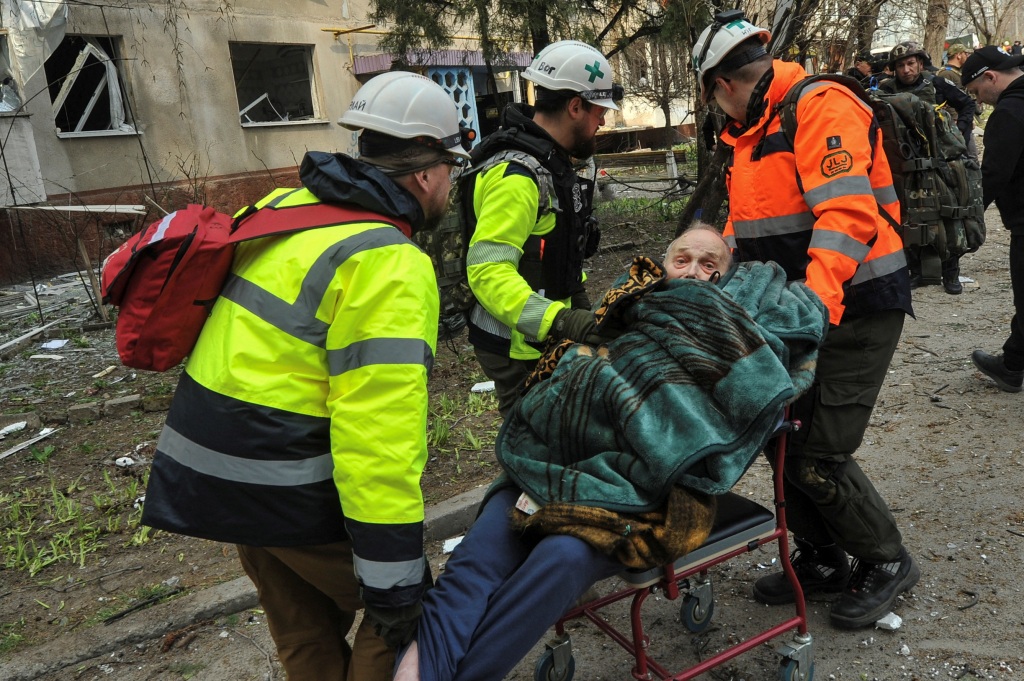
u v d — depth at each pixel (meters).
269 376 1.88
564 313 2.52
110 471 4.68
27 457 4.93
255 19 12.05
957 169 4.83
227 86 11.75
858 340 2.71
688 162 14.20
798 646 2.54
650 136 18.98
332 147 13.23
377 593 1.86
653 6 8.71
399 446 1.83
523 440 2.32
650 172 14.23
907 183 4.48
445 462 4.52
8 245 9.37
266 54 13.41
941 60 12.19
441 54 12.78
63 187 9.36
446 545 3.78
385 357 1.83
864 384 2.72
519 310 2.61
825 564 3.09
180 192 11.03
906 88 6.86
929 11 11.52
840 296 2.51
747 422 2.14
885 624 2.88
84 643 3.10
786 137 2.68
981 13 20.67
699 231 2.59
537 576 2.01
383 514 1.83
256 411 1.87
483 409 5.21
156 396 5.68
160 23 10.91
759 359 2.15
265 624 3.24
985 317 6.24
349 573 2.08
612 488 2.09
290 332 1.88
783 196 2.71
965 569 3.20
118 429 5.30
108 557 3.78
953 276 6.73
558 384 2.25
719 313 2.18
